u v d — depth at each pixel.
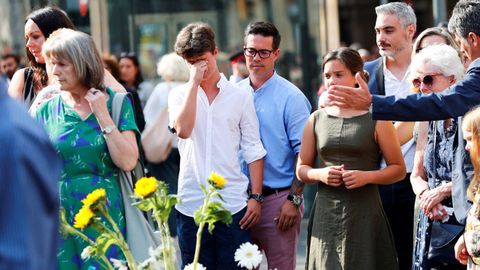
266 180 10.36
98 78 8.97
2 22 21.48
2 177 4.09
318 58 21.59
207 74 9.83
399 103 8.05
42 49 9.23
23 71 10.41
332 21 23.12
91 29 20.78
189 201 9.83
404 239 10.78
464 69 10.23
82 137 8.91
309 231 9.80
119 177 9.13
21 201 4.10
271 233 10.37
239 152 10.18
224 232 9.81
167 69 16.30
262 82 10.53
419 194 9.38
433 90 9.27
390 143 9.40
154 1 21.05
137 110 14.49
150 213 9.41
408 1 17.14
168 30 21.16
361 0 36.31
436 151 9.15
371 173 9.31
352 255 9.40
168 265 7.67
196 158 9.82
